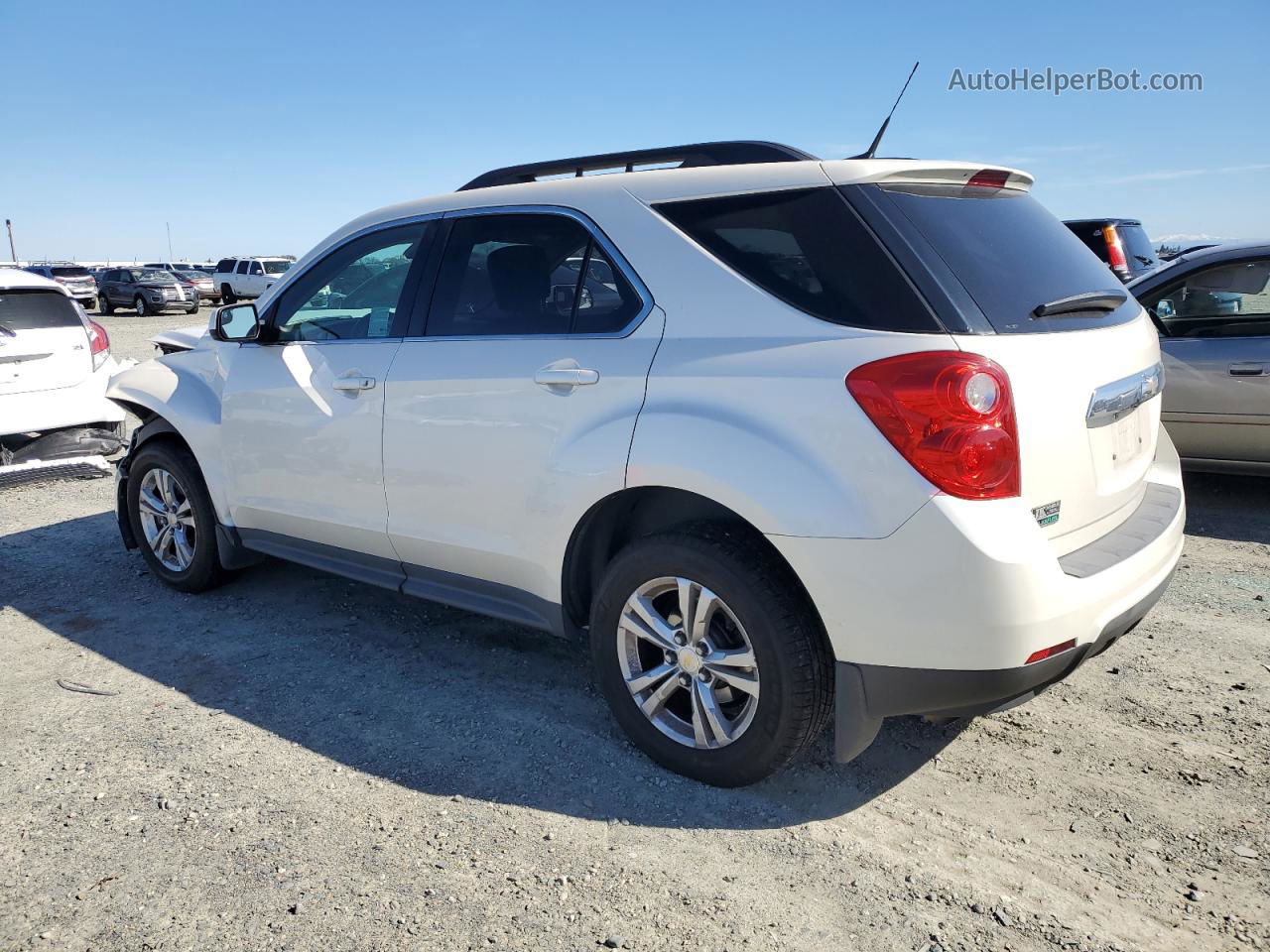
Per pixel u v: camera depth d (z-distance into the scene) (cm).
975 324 242
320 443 377
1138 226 1202
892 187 265
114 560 524
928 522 234
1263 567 474
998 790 284
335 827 271
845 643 250
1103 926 226
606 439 285
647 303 289
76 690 364
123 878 250
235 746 319
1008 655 236
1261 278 555
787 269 265
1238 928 224
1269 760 296
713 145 311
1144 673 360
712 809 277
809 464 248
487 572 334
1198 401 567
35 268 3528
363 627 423
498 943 223
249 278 3372
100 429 735
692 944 222
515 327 322
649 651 308
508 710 342
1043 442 245
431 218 360
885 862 251
